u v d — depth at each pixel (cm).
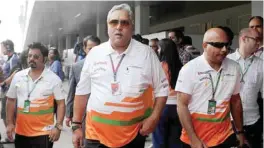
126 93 278
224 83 313
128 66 281
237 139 340
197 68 314
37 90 398
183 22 2483
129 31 280
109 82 281
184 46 565
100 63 286
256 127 410
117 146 282
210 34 308
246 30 396
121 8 282
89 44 473
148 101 292
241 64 400
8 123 414
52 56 900
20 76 402
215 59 308
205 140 317
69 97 475
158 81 293
